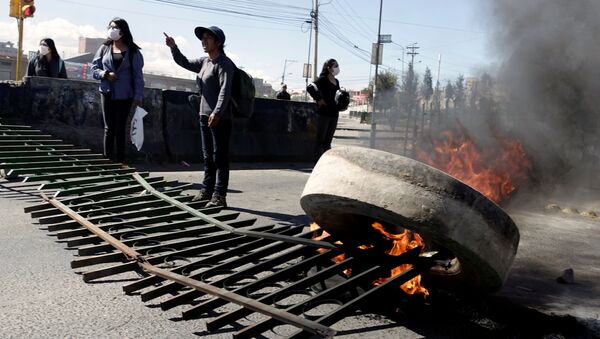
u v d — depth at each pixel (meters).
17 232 4.73
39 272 3.78
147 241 4.45
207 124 6.26
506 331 3.24
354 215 3.68
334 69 9.10
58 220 5.05
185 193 6.90
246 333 2.64
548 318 3.47
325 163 3.49
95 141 8.98
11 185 6.73
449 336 3.13
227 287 3.39
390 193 3.11
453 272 3.47
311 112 12.48
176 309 3.28
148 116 9.62
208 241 4.46
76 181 6.21
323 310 3.41
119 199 5.67
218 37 6.07
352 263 3.38
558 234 6.54
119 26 7.25
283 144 11.94
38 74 9.09
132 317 3.12
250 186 8.27
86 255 4.15
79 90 8.84
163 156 9.76
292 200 7.30
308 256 3.86
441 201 3.02
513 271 4.74
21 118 8.34
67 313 3.12
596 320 3.52
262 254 3.81
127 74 7.39
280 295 3.04
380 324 3.25
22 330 2.86
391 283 3.04
